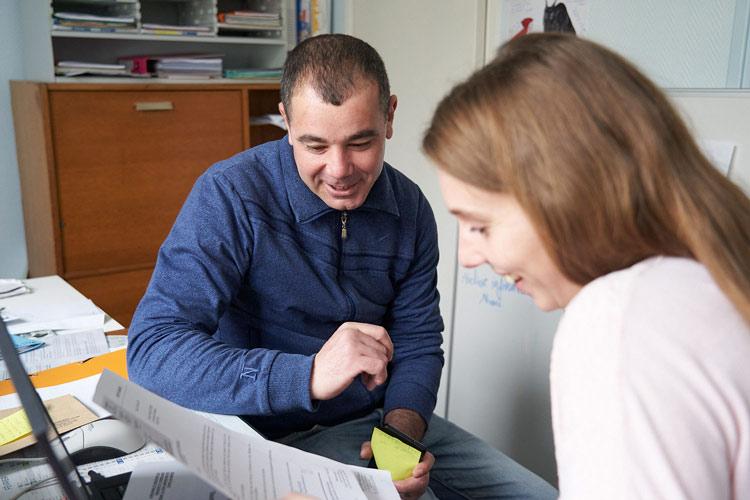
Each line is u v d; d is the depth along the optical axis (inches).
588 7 70.5
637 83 24.3
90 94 98.0
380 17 93.6
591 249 24.4
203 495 33.5
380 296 56.6
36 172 101.6
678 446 21.0
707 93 62.1
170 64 106.1
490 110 24.4
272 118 116.4
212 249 48.8
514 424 82.9
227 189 50.2
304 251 52.7
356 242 54.3
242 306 53.7
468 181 25.0
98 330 58.8
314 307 53.3
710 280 23.6
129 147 102.6
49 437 23.6
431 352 57.8
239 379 43.1
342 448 52.1
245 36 125.0
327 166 47.6
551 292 27.0
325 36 47.9
